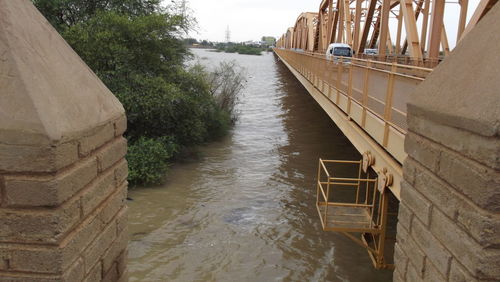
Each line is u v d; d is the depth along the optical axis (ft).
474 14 34.81
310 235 29.60
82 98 6.43
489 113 5.55
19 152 5.23
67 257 5.73
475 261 5.87
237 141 61.93
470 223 6.01
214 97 70.03
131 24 46.03
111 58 44.93
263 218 32.53
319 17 140.26
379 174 20.90
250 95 118.32
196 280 23.59
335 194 38.11
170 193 37.96
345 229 22.47
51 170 5.30
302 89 133.49
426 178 7.66
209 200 36.45
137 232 29.40
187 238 28.73
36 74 5.47
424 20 67.72
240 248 27.45
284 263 25.70
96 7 51.24
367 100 25.02
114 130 7.45
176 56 54.08
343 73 35.14
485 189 5.66
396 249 9.27
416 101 8.13
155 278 23.57
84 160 6.24
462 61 7.08
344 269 25.07
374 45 133.08
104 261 7.15
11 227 5.50
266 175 44.57
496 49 6.18
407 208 8.70
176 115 48.88
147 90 45.34
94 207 6.63
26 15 5.97
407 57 53.47
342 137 65.21
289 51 132.05
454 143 6.52
